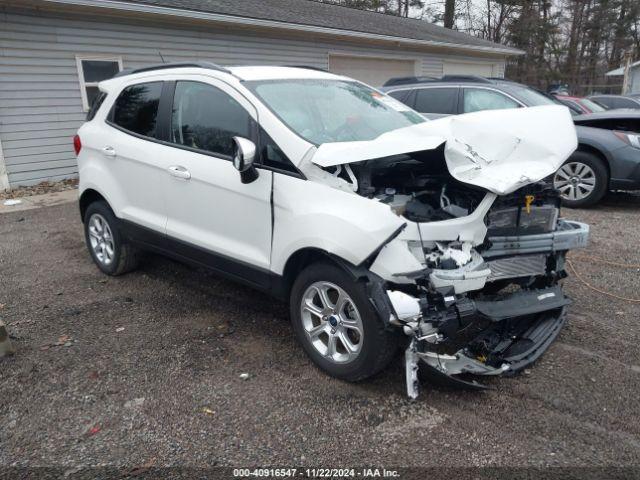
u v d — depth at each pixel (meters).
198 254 4.04
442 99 8.70
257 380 3.34
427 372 3.00
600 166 7.41
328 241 3.03
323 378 3.35
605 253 5.74
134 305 4.48
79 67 9.85
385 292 2.87
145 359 3.60
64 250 6.02
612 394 3.17
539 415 2.98
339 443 2.77
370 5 32.62
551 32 35.94
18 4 8.86
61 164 9.98
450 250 3.08
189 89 4.09
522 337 3.56
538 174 3.17
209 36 11.70
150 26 10.71
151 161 4.24
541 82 36.16
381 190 3.54
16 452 2.73
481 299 3.47
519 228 3.47
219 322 4.15
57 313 4.33
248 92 3.67
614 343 3.78
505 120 3.40
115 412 3.04
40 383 3.33
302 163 3.27
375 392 3.20
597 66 42.22
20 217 7.59
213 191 3.78
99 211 4.98
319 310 3.35
